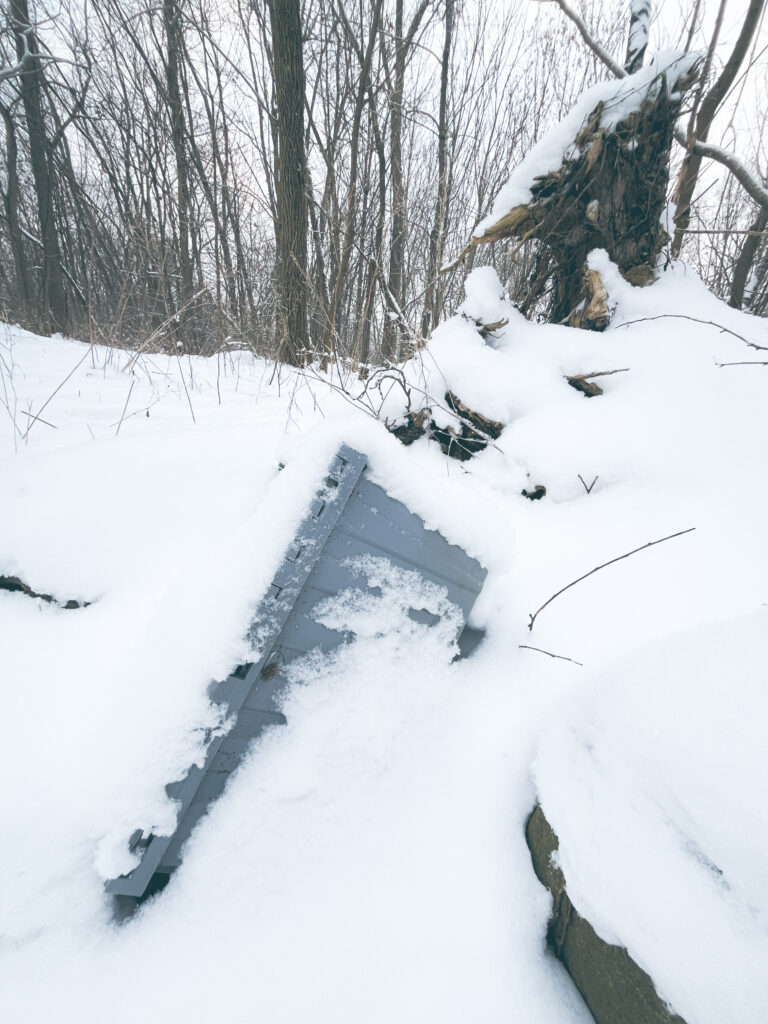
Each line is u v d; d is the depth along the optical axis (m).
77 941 0.99
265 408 3.37
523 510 2.46
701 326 2.96
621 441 2.53
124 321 6.42
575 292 3.50
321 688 1.21
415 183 7.00
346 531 1.14
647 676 0.97
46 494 2.03
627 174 3.08
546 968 0.96
